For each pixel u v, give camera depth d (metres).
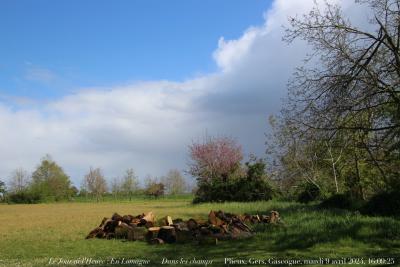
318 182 31.34
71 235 18.03
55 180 83.12
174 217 24.67
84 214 33.81
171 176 87.62
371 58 17.31
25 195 77.44
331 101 17.08
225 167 51.19
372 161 21.64
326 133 17.38
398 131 17.42
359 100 16.91
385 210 18.30
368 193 25.84
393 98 16.91
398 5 17.23
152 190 83.44
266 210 24.98
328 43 17.48
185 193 87.69
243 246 13.46
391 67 17.14
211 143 52.09
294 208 24.50
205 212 28.98
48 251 13.87
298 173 31.20
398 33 17.06
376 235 13.30
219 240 14.82
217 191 43.03
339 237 13.17
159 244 14.77
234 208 30.48
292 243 13.10
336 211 20.23
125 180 91.19
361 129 17.34
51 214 35.03
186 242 14.84
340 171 27.81
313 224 15.34
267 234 14.90
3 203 75.81
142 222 17.12
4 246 15.12
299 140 18.09
